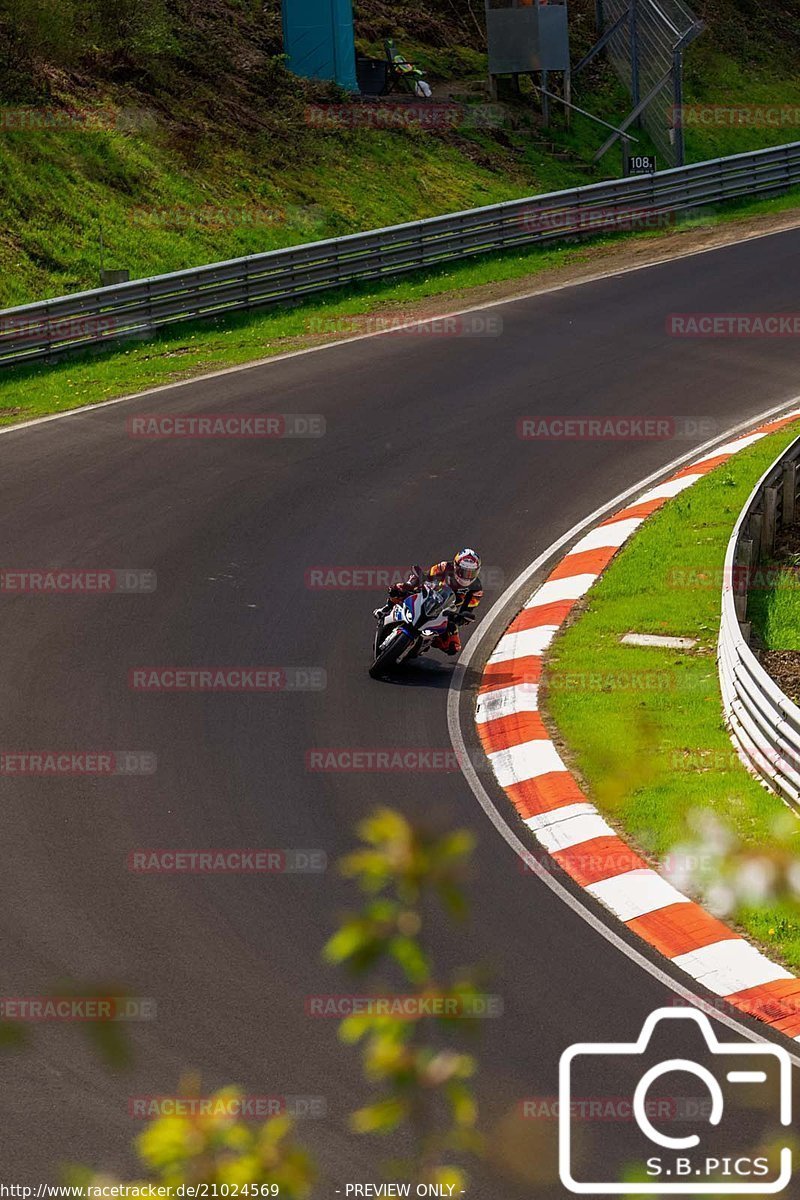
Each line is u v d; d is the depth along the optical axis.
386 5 118.88
